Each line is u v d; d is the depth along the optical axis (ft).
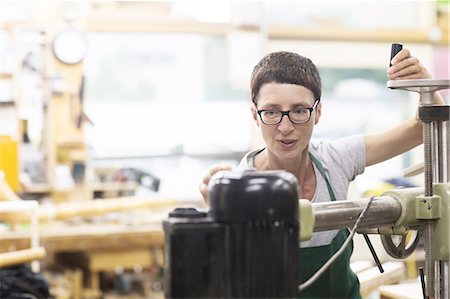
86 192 18.74
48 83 18.54
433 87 5.20
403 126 6.72
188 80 22.45
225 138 22.03
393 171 18.38
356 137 6.88
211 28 19.85
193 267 3.87
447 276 5.26
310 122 5.82
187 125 22.18
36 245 11.89
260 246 3.86
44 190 18.30
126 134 21.74
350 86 19.92
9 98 18.26
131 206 16.56
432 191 5.27
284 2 19.43
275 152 5.92
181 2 19.90
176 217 4.00
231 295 3.87
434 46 20.25
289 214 3.88
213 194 3.94
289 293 3.91
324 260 6.17
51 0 18.65
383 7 20.08
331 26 19.56
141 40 21.91
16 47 18.37
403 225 5.24
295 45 19.31
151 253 16.90
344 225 4.86
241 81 19.35
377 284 8.45
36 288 11.93
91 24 19.29
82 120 18.76
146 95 22.18
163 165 21.18
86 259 16.78
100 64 21.68
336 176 6.63
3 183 13.44
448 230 5.23
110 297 17.13
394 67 5.78
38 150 18.61
